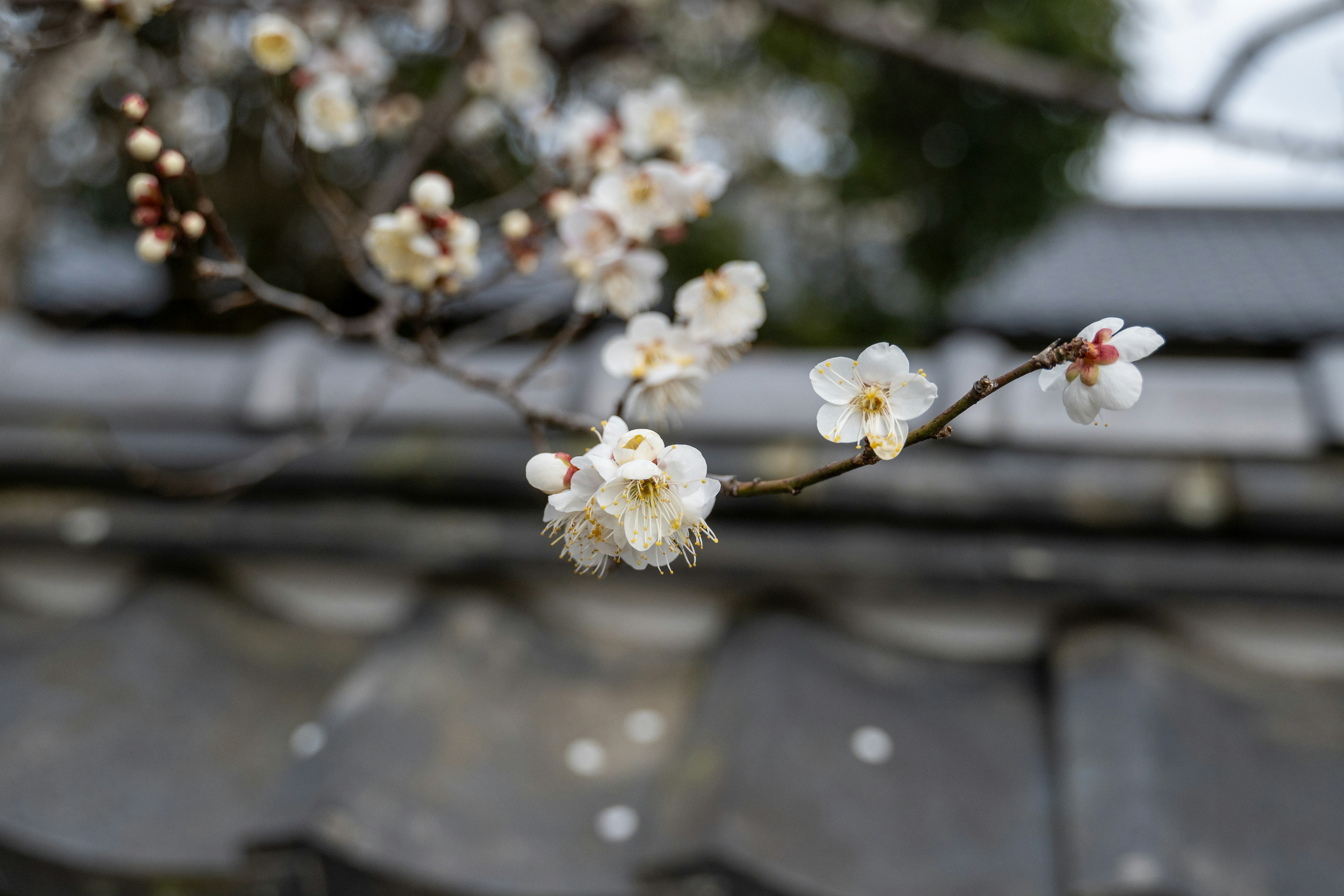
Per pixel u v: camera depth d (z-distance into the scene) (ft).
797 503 2.12
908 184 5.05
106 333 5.49
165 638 2.17
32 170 4.02
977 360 2.22
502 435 2.23
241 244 5.46
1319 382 2.08
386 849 1.79
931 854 1.83
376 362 2.39
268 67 2.03
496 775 1.94
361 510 2.22
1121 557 2.05
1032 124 4.74
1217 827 1.80
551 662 2.14
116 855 1.86
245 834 1.81
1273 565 2.02
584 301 1.82
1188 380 2.12
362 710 1.95
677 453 1.42
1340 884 1.76
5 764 1.95
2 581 2.30
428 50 4.50
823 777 1.90
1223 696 1.99
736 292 1.70
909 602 2.14
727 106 5.79
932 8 4.64
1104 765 1.86
